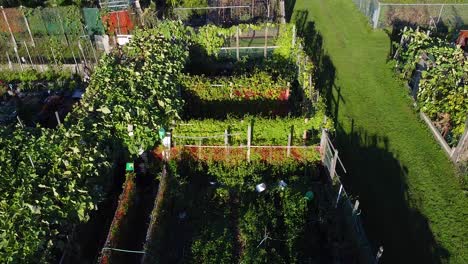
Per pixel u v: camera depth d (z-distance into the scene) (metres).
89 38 22.05
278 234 12.62
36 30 22.92
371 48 22.73
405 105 18.25
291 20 25.75
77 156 12.23
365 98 18.77
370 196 14.12
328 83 19.77
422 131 16.75
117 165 14.22
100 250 12.34
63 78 20.39
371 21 24.77
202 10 24.77
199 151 14.86
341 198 13.13
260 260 11.55
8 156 12.49
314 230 13.00
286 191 13.73
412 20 23.98
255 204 13.64
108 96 14.46
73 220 11.47
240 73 19.64
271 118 15.36
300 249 12.36
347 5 27.53
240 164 15.00
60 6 23.38
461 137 14.57
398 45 20.61
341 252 12.11
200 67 21.06
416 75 18.52
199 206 13.88
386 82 19.80
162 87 15.72
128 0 22.86
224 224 13.23
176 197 13.92
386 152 15.88
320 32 24.38
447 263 12.02
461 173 14.59
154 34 19.59
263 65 19.56
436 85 16.31
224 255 12.04
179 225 13.35
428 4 23.48
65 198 11.33
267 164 15.00
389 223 13.21
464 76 16.14
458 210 13.53
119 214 12.05
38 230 10.49
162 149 14.77
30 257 10.15
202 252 12.17
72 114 14.14
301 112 16.31
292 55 19.86
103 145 13.12
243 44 22.06
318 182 14.59
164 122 14.64
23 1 24.09
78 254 11.73
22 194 11.08
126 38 22.27
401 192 14.26
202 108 17.42
